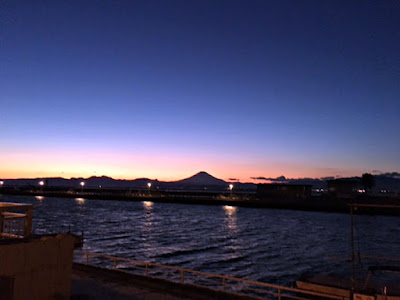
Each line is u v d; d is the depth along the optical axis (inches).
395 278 1192.2
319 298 746.2
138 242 2197.3
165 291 678.5
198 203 5915.4
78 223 3309.5
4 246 438.9
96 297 620.7
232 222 3474.4
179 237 2450.8
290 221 3570.4
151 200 6569.9
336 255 1813.5
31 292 462.6
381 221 3538.4
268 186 5452.8
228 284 1220.5
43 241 479.8
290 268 1510.8
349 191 4909.0
